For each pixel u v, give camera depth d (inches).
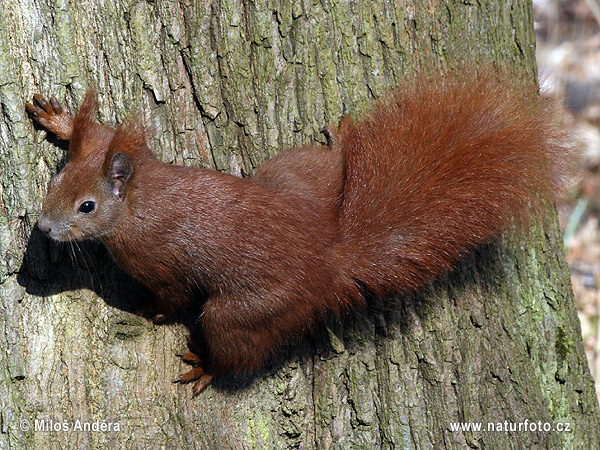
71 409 271.6
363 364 293.0
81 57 269.9
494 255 301.4
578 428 319.3
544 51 676.1
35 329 274.7
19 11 264.1
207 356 284.2
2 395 270.2
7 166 270.4
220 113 279.7
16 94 266.4
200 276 269.3
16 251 273.9
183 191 267.0
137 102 274.4
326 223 276.7
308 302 272.7
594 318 485.7
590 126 590.2
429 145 280.2
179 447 278.7
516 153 274.2
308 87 281.6
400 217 278.7
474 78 286.8
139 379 278.1
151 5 268.8
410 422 293.3
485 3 295.4
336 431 294.4
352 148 284.0
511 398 302.8
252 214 265.6
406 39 285.7
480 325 299.1
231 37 273.4
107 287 281.7
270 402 289.4
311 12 276.5
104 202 262.7
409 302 290.8
